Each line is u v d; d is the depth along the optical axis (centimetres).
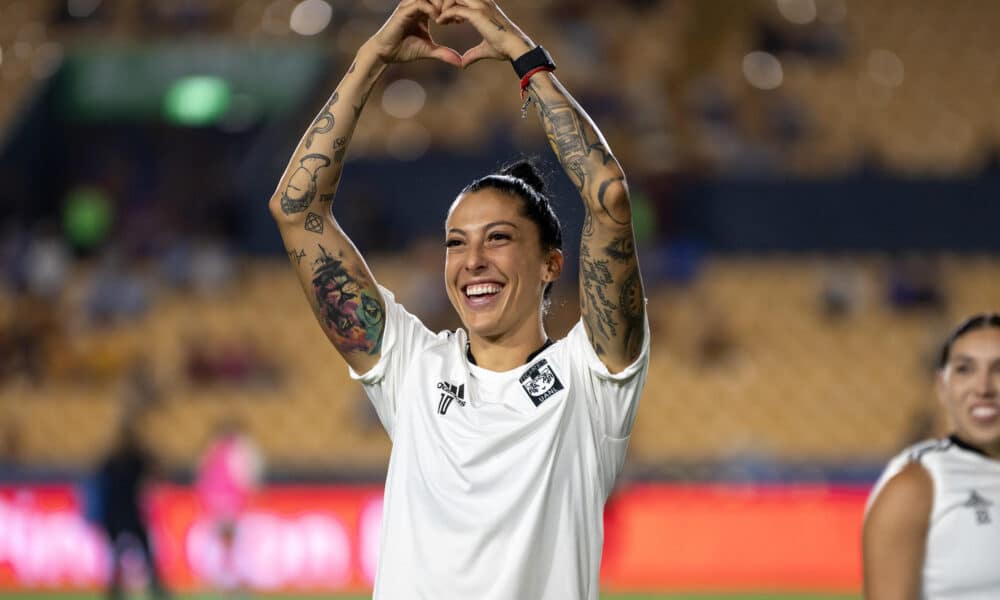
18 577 2119
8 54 3972
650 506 2122
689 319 2798
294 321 2830
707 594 1972
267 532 2092
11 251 3058
